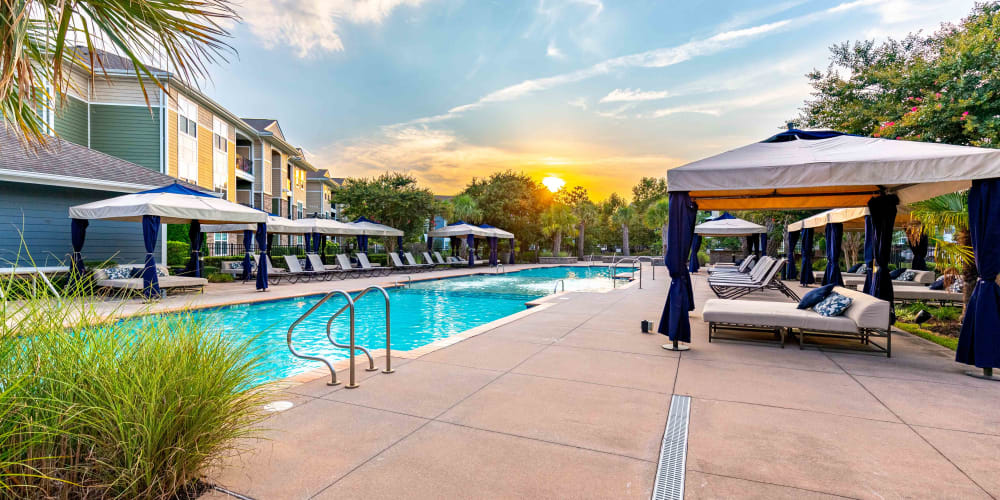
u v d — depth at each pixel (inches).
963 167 180.7
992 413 138.3
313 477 97.7
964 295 286.4
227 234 968.9
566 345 232.1
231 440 105.2
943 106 358.0
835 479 98.2
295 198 1360.7
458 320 395.9
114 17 92.1
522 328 279.0
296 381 168.9
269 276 633.0
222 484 94.2
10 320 82.6
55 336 85.1
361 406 142.3
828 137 256.7
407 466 103.2
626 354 213.5
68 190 483.5
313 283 628.1
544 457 108.3
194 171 781.9
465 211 1332.4
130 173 533.3
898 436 121.0
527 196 1467.8
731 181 215.3
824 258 818.8
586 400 149.1
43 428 76.4
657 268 1050.1
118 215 402.3
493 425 127.6
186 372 90.5
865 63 537.0
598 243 1828.2
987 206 179.2
